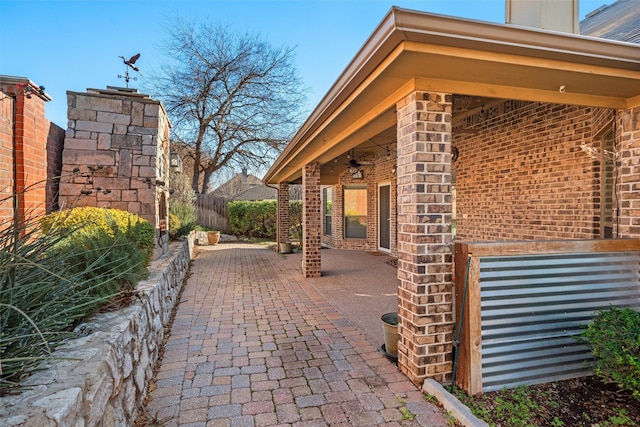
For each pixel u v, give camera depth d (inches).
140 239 180.5
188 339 159.6
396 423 97.7
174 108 689.0
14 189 175.0
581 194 169.0
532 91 121.3
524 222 201.3
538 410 101.5
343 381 120.6
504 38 90.4
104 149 231.6
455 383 115.3
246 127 735.7
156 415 101.4
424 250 115.2
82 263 105.0
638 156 123.8
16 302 77.5
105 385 77.4
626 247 122.1
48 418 57.1
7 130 170.9
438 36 86.7
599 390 112.0
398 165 126.0
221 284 275.9
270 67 722.8
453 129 258.2
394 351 137.8
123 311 114.1
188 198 527.2
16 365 68.9
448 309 118.0
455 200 265.3
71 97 226.5
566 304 118.1
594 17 248.1
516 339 113.6
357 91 125.0
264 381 121.0
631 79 110.1
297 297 233.9
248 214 682.2
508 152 212.2
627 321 103.9
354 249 482.6
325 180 437.7
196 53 685.9
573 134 173.0
